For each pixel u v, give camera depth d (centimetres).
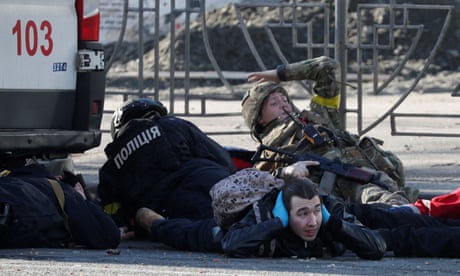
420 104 4122
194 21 5706
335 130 1514
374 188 1405
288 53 5538
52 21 1472
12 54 1436
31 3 1452
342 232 1158
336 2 2045
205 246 1239
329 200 1226
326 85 1603
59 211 1259
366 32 5509
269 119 1543
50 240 1247
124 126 1433
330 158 1470
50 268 1067
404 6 2112
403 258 1204
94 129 1510
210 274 1028
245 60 5538
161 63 5447
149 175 1405
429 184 1927
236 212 1192
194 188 1393
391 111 2130
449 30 5562
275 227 1152
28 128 1455
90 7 1502
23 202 1227
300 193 1151
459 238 1209
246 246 1155
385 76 5047
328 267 1092
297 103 4184
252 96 1552
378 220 1277
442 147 2567
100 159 2328
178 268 1073
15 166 1444
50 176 1333
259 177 1195
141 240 1412
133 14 5056
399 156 2398
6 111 1433
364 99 4391
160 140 1413
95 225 1265
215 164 1434
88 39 1502
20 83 1445
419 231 1217
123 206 1430
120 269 1063
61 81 1484
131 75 5059
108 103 4044
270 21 5691
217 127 2997
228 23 5703
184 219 1308
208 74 5122
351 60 5366
